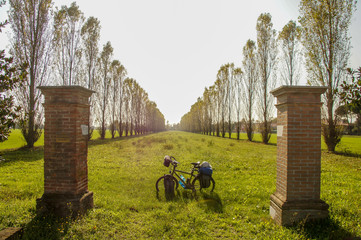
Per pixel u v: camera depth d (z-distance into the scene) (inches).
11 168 371.6
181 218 170.7
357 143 1085.1
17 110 134.8
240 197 223.1
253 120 1241.4
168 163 247.6
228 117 1592.0
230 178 314.5
